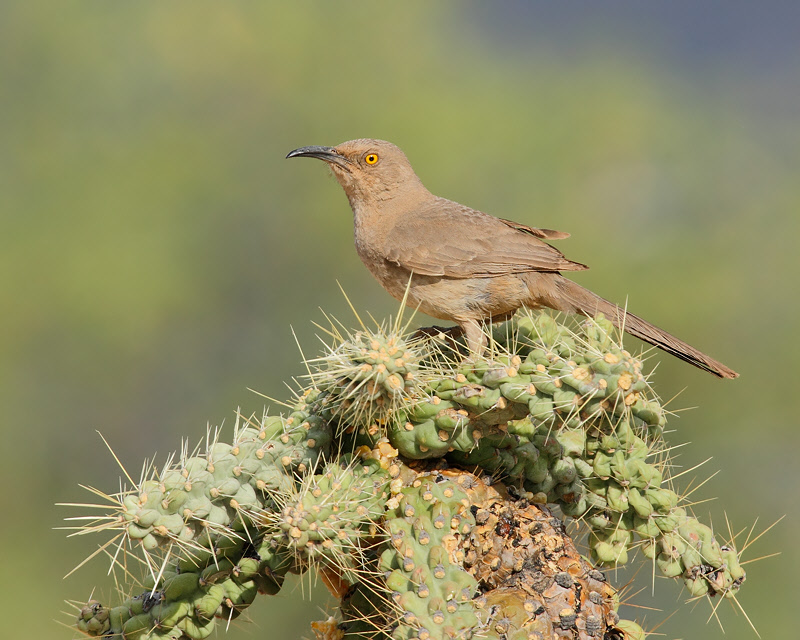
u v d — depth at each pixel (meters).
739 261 14.92
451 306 7.18
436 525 3.90
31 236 14.46
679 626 11.25
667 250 14.86
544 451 4.27
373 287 15.56
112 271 14.38
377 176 7.63
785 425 13.91
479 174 15.22
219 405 14.66
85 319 14.22
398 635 3.66
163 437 14.46
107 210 14.79
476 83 16.08
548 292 7.07
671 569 4.33
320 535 3.70
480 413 4.00
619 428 4.14
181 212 15.10
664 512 4.29
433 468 4.25
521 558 4.05
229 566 4.00
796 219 15.09
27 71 15.54
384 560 3.88
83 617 4.00
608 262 14.69
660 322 14.29
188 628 3.98
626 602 4.44
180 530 3.71
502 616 3.83
